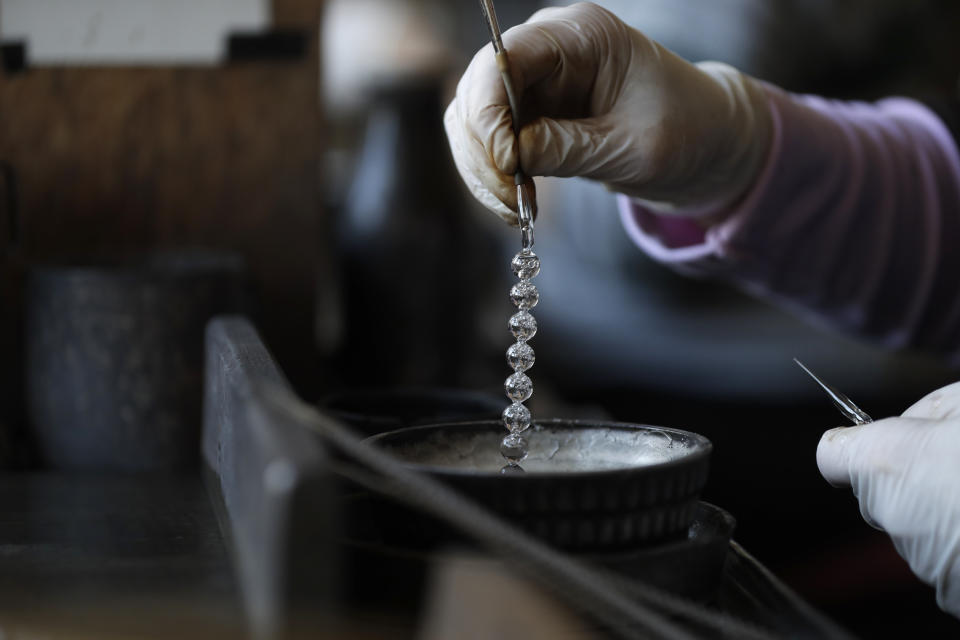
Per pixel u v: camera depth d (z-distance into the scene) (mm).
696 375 1377
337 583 532
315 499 527
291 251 1049
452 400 790
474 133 708
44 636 561
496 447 657
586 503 580
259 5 1002
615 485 580
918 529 693
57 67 970
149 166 999
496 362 1546
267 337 1052
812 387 1339
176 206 1010
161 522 696
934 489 685
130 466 852
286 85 1026
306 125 1035
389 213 1259
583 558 581
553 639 555
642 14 1262
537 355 1517
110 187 991
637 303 1391
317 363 1069
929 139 1001
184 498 755
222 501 677
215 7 996
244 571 584
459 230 1330
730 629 571
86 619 567
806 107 938
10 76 960
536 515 579
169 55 992
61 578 603
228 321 771
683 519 604
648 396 1415
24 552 639
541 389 1520
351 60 1684
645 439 651
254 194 1032
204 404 832
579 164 738
